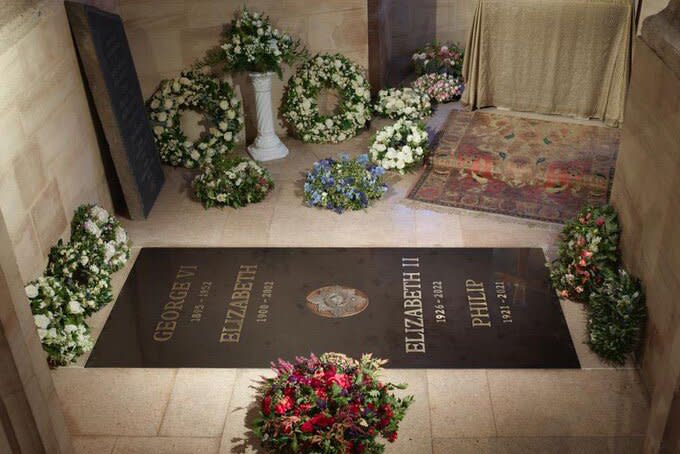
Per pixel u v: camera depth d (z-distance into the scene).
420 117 8.05
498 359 4.77
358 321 5.12
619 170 5.30
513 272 5.57
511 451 4.13
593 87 7.55
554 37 7.45
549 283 5.43
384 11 8.34
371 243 5.97
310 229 6.20
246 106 7.62
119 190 6.72
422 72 9.02
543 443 4.17
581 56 7.44
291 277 5.59
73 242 5.43
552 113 7.88
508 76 7.86
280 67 7.52
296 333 5.04
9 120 4.67
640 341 4.65
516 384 4.57
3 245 3.17
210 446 4.23
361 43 7.71
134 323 5.19
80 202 5.83
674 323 3.96
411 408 4.42
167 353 4.91
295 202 6.62
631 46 7.20
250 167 6.70
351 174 6.52
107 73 5.96
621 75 7.31
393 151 6.85
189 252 5.95
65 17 5.62
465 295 5.34
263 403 4.12
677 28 4.34
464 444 4.18
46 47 5.27
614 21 7.15
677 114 4.07
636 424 4.27
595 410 4.38
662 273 4.23
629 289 4.65
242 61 6.93
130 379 4.72
